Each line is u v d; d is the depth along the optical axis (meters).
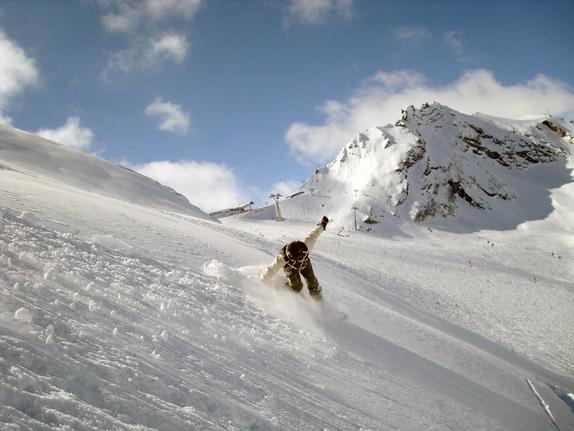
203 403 2.22
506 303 31.97
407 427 3.27
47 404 1.61
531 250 80.75
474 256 69.50
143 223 7.97
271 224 99.94
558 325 25.50
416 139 130.75
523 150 151.12
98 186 26.11
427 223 110.00
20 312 2.17
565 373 14.23
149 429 1.79
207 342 3.16
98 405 1.79
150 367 2.33
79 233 5.27
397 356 5.11
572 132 164.00
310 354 3.92
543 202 127.62
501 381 6.32
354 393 3.47
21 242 3.80
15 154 24.08
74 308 2.69
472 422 4.02
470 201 123.25
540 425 5.05
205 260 6.48
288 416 2.57
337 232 94.75
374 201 113.06
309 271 5.98
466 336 12.99
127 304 3.23
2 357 1.75
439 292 31.09
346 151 138.25
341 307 6.61
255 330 3.97
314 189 127.00
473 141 147.25
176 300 3.87
